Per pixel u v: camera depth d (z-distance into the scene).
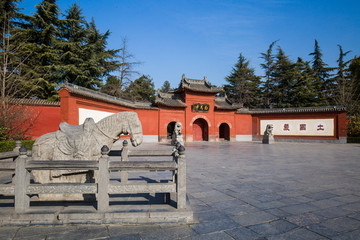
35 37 22.56
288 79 39.41
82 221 3.37
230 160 11.28
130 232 3.14
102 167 3.46
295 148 19.09
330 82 40.97
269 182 6.42
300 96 37.47
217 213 3.95
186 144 24.08
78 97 15.16
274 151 16.33
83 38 26.84
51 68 22.88
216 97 32.66
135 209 3.57
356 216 3.86
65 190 3.44
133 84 32.94
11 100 15.73
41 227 3.28
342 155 13.77
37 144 4.03
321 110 27.11
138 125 4.57
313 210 4.14
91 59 25.98
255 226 3.41
